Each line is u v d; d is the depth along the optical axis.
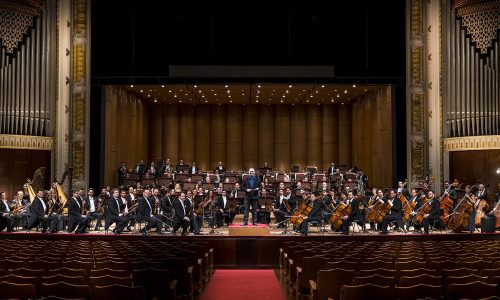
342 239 15.73
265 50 25.48
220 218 19.67
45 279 6.89
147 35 25.27
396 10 25.06
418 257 9.52
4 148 23.06
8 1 22.98
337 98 31.83
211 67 24.58
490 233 16.62
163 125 34.16
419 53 24.64
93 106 24.81
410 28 24.70
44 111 23.89
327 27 25.44
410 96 24.62
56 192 19.56
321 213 17.45
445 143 23.92
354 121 32.94
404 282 6.86
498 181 23.02
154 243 12.91
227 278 13.21
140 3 25.34
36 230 19.03
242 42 25.48
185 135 34.31
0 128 22.84
